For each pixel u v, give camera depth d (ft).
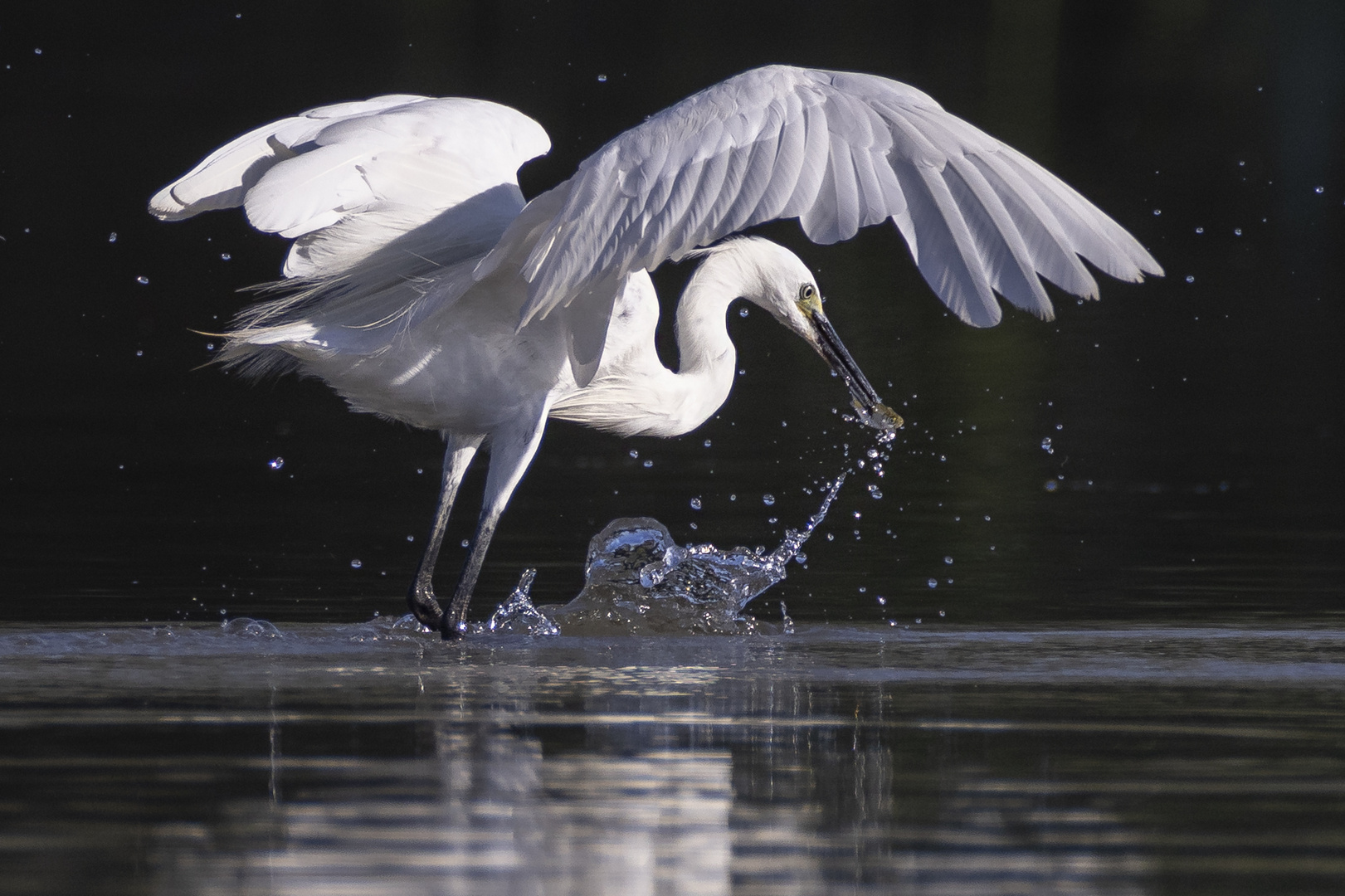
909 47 138.21
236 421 67.26
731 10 146.82
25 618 36.40
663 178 27.58
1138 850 19.56
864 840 19.90
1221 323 84.69
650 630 37.09
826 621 37.65
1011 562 44.78
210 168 34.24
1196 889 18.17
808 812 21.01
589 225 27.94
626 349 39.34
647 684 30.01
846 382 42.60
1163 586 41.45
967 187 27.22
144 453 60.39
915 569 44.04
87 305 84.43
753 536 48.16
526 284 35.29
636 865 18.88
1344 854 19.42
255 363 37.58
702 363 41.34
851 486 56.13
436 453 62.75
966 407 69.00
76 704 27.50
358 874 18.40
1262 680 30.35
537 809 20.99
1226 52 141.28
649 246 27.50
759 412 68.80
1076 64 136.26
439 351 36.06
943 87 126.93
